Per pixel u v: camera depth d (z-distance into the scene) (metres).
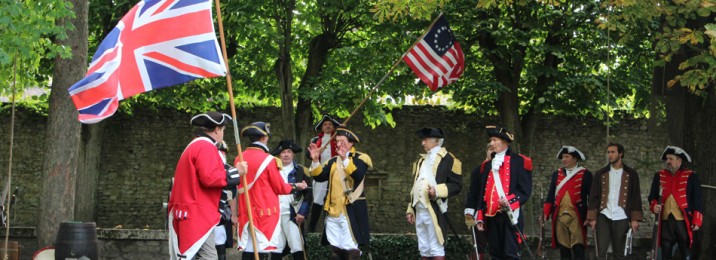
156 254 14.07
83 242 11.20
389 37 18.86
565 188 11.77
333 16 19.61
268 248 8.94
